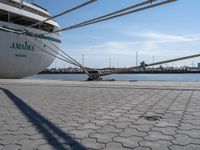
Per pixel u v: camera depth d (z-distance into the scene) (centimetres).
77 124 379
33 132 339
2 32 1638
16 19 1792
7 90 879
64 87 981
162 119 398
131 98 644
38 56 1959
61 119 416
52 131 342
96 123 383
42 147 276
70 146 278
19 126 373
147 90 822
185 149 258
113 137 308
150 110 475
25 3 1822
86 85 1054
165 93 733
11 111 493
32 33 1841
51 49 2006
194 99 606
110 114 448
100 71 1584
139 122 382
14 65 1791
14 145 284
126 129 344
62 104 571
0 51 1653
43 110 500
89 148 269
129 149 263
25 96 715
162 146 269
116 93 762
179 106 512
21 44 1780
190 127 346
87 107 527
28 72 1956
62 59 1692
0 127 368
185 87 888
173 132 322
